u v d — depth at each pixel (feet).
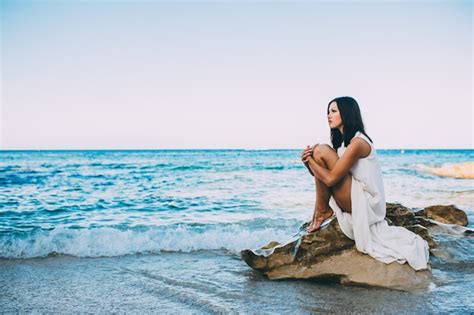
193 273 13.83
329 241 12.68
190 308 10.66
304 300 10.91
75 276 13.64
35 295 11.77
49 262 15.46
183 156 158.40
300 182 54.03
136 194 41.09
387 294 11.23
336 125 12.67
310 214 28.14
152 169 82.94
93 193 42.27
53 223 25.41
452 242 14.62
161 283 12.79
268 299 11.05
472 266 13.25
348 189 12.17
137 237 18.74
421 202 34.45
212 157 147.13
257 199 36.60
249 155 167.53
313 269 12.44
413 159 149.69
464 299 10.75
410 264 11.99
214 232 20.16
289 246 13.21
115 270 14.35
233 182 54.34
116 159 130.00
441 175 69.41
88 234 18.88
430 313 9.89
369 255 12.17
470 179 61.00
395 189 46.24
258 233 19.76
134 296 11.64
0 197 38.91
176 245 17.70
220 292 11.71
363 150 11.92
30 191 44.42
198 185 50.75
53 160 122.72
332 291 11.60
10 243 17.26
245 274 13.64
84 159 130.41
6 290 12.20
